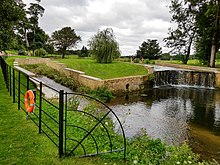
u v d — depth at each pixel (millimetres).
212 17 30266
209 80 23203
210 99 16812
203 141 8797
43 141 5016
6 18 11914
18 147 4695
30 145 4797
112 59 25938
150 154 5043
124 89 18109
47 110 7309
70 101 9266
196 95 18312
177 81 24469
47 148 4684
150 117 11625
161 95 17750
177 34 37250
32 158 4266
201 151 7848
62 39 59031
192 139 8953
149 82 21062
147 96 17141
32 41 51375
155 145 5672
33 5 49938
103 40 25531
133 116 11570
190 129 10133
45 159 4238
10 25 12273
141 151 5211
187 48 38125
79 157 4438
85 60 27750
